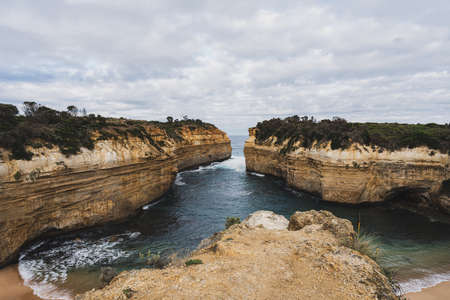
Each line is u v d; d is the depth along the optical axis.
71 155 21.12
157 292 6.28
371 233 22.86
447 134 29.22
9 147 17.61
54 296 13.61
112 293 6.44
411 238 21.73
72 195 21.30
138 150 28.47
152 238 21.91
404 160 29.36
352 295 5.96
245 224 15.41
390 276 7.33
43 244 19.64
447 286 14.24
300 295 6.09
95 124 27.05
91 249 19.44
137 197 28.12
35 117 23.12
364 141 31.56
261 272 7.29
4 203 16.62
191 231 23.67
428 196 29.17
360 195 31.02
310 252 8.31
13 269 16.27
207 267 7.72
